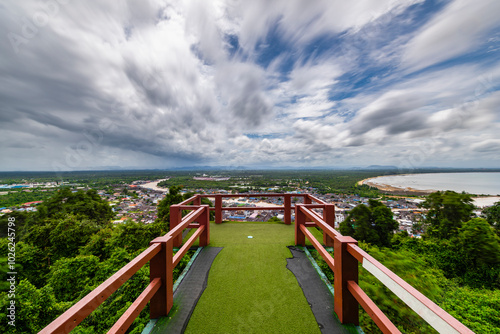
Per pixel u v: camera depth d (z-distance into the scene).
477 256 7.04
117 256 7.23
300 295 2.06
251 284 2.25
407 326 3.40
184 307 1.90
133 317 1.35
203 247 3.27
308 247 3.26
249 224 4.64
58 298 6.48
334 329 1.64
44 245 10.43
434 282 5.57
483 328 4.11
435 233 9.54
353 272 1.69
